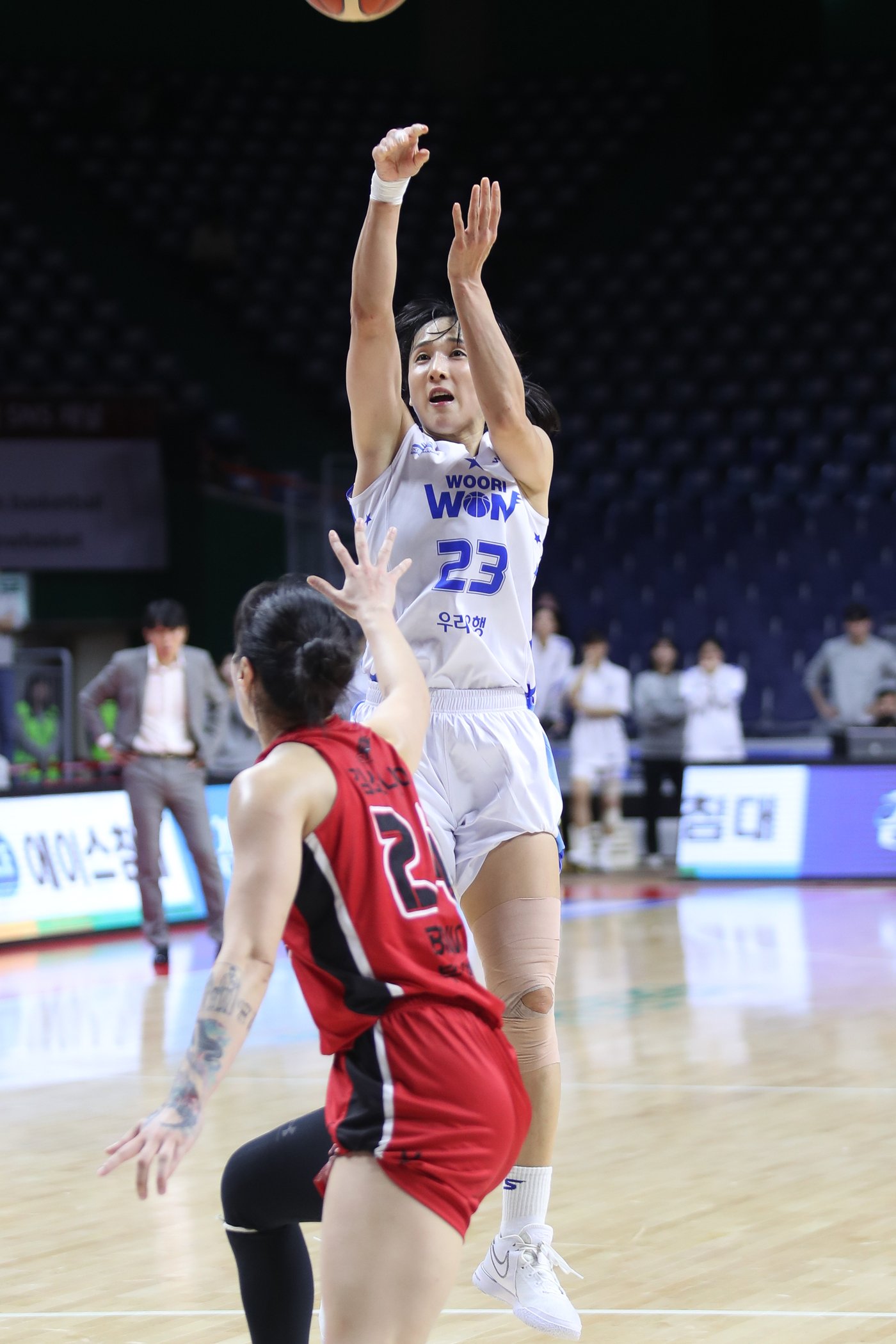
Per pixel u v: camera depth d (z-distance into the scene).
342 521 17.02
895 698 13.73
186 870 12.02
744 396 21.20
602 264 23.03
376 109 24.27
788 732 17.84
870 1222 4.66
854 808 13.49
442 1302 2.53
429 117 24.39
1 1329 3.91
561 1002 8.45
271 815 2.57
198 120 23.69
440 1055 2.59
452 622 3.93
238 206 22.89
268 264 22.34
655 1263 4.32
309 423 21.03
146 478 16.64
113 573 16.72
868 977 8.97
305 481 19.23
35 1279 4.31
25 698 14.12
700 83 24.70
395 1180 2.51
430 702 3.61
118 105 23.17
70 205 22.05
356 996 2.61
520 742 3.96
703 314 22.22
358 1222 2.50
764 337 21.81
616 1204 4.89
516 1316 3.87
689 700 14.65
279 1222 2.91
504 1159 2.65
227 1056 2.47
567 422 21.14
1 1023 8.24
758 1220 4.70
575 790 14.69
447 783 3.91
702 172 23.86
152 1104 6.43
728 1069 6.81
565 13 24.88
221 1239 4.64
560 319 22.47
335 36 24.62
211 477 17.14
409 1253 2.48
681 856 13.94
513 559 4.01
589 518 19.92
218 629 16.64
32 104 22.92
